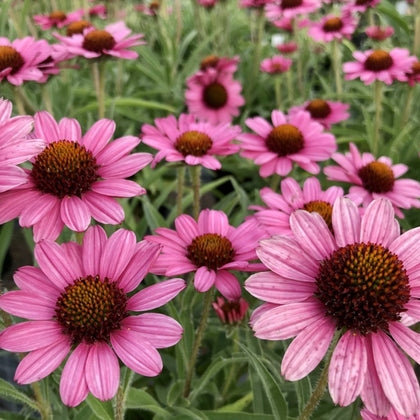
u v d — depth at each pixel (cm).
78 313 28
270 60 80
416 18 71
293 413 40
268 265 28
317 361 26
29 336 28
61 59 54
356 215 30
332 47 77
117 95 82
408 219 59
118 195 33
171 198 74
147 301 29
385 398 25
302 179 63
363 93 81
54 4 94
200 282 33
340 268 27
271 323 27
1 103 31
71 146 34
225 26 100
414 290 28
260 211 42
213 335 49
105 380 26
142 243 31
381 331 27
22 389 38
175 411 38
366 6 71
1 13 64
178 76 90
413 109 75
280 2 82
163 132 49
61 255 30
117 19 99
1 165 29
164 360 43
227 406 41
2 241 51
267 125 53
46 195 33
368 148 69
